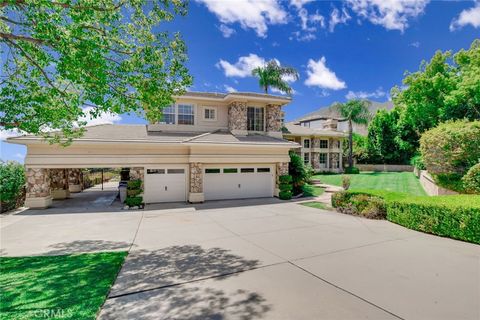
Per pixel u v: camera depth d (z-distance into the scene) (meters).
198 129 18.55
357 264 6.02
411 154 36.59
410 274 5.43
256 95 18.80
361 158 39.81
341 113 35.28
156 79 6.63
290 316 3.96
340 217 11.52
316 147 35.50
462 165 11.89
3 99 6.16
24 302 4.34
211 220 11.10
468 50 22.95
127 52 6.32
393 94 28.92
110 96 6.40
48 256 6.74
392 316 3.93
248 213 12.61
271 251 7.02
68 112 6.95
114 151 14.85
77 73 5.10
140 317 3.97
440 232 8.27
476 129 11.20
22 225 10.40
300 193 19.42
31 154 13.91
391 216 10.36
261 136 18.91
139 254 6.90
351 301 4.38
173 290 4.84
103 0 5.54
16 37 5.36
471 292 4.64
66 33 4.93
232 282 5.16
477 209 7.34
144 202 15.40
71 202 16.42
